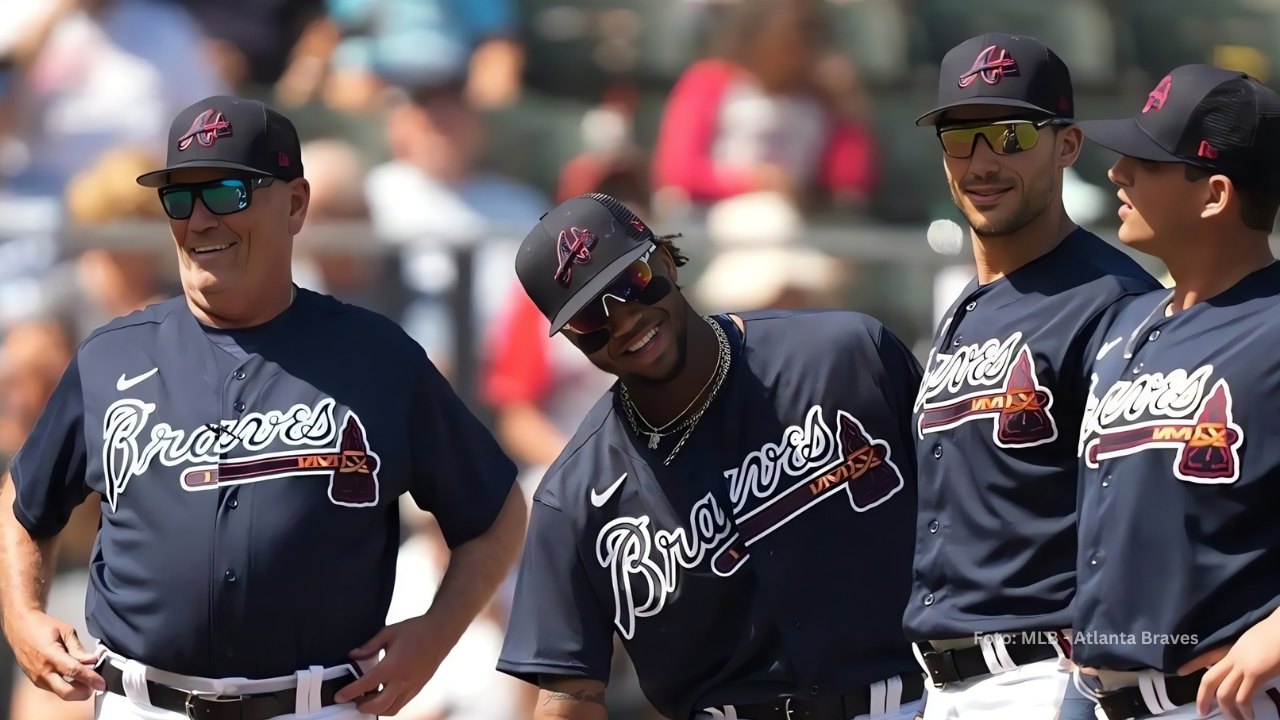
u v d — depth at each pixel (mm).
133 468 13258
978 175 13297
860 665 13227
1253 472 11125
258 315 13648
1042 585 12820
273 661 13094
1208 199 11664
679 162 27781
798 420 13188
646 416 13234
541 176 27547
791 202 27453
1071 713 12664
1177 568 11367
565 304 12422
